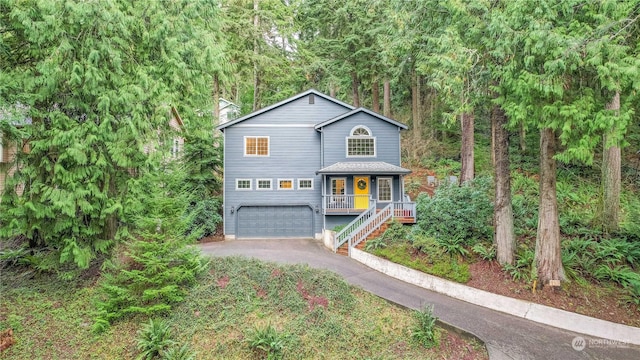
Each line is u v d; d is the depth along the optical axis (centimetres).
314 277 841
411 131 2728
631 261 854
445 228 1048
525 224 1095
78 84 736
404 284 964
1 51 733
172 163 970
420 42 1145
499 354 634
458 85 781
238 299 755
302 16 2495
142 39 850
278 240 1656
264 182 1742
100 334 652
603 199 1084
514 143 2272
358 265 1148
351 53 2367
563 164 1766
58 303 734
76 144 725
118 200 825
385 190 1692
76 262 780
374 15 1816
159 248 710
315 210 1734
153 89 824
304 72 2355
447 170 2203
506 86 688
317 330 691
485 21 728
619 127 543
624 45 545
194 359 604
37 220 789
